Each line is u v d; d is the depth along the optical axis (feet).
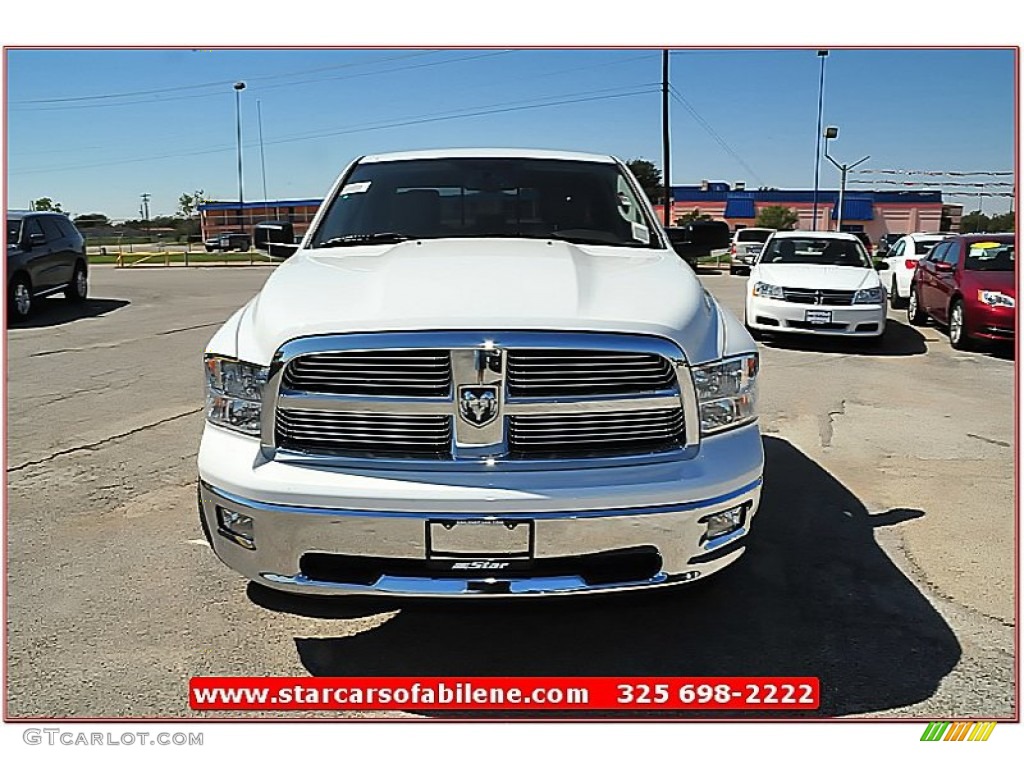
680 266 12.03
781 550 13.15
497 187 14.21
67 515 14.56
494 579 8.96
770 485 16.21
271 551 9.18
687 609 11.33
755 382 10.14
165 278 79.30
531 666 10.16
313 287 10.33
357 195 14.34
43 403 23.04
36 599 11.56
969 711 9.25
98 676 9.87
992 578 12.21
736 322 10.89
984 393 25.08
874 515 14.65
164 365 29.04
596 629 10.92
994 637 10.62
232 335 10.08
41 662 10.12
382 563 9.11
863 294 33.17
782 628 10.86
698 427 9.39
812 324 33.14
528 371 9.04
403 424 9.09
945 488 16.10
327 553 9.08
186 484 16.20
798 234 38.50
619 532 9.02
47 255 46.50
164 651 10.38
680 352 9.23
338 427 9.18
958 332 33.45
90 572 12.38
